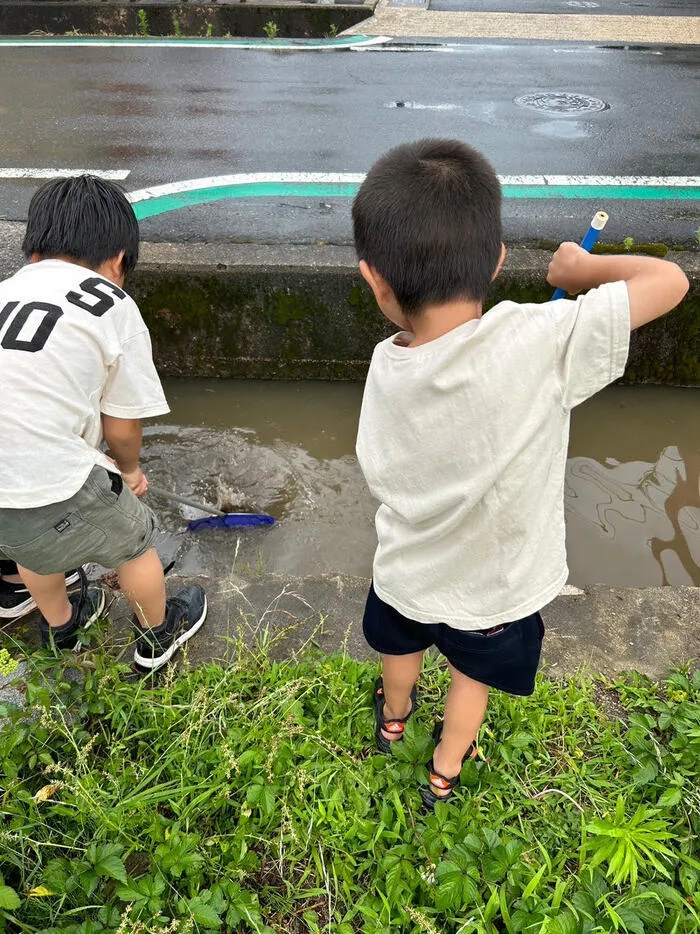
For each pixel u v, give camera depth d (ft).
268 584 7.88
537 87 23.26
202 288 12.24
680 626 7.16
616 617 7.25
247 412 12.86
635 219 14.34
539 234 13.66
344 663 6.51
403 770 5.65
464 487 3.96
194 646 7.08
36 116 20.83
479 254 3.72
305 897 4.97
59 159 17.79
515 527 4.11
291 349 13.03
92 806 5.11
